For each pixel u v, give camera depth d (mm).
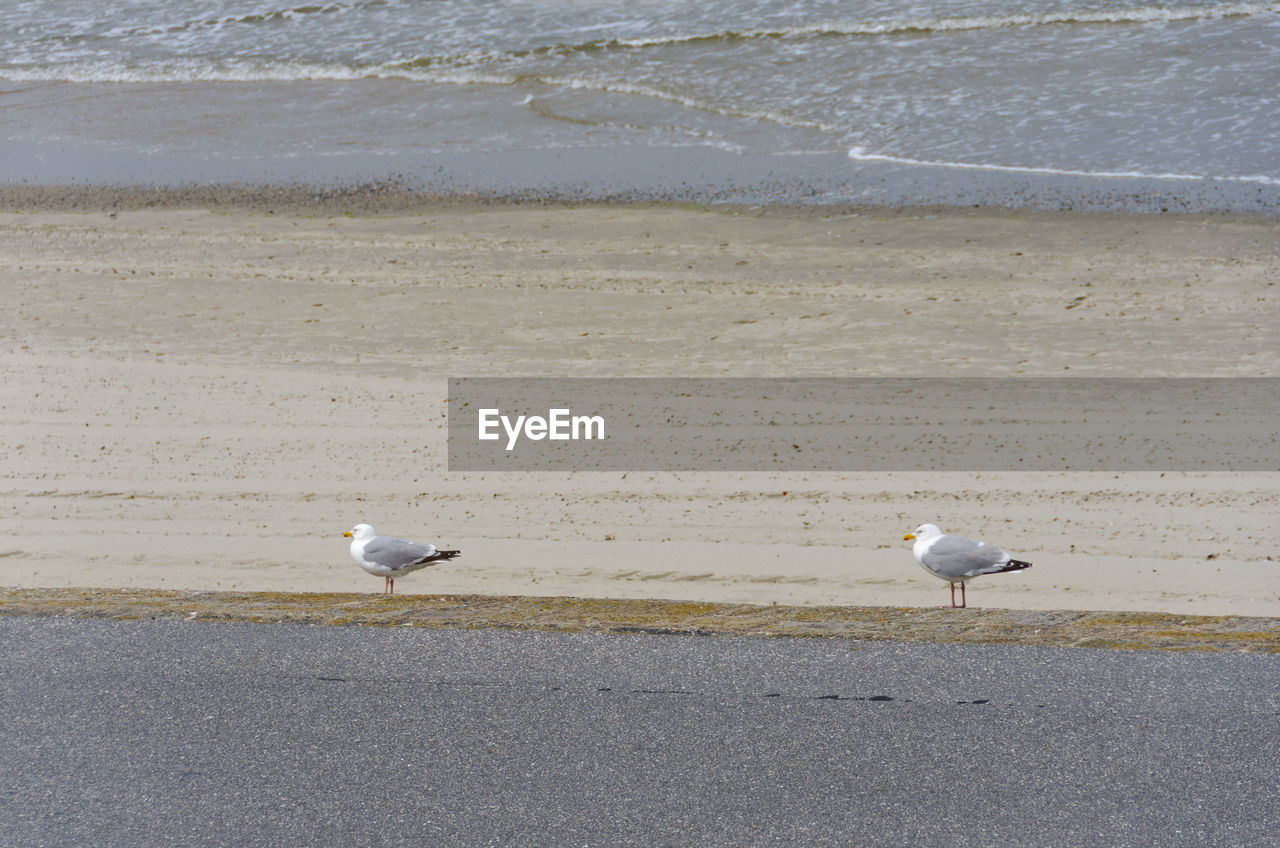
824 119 27531
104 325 17453
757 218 21828
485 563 9930
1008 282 18094
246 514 11164
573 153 26562
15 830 5094
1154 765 5363
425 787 5328
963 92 28484
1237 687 6012
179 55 37719
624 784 5328
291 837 5008
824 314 17141
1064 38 31875
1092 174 22938
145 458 12562
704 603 7727
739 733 5711
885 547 10109
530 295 18453
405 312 17828
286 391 14641
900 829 4973
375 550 9094
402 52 36062
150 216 23672
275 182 25766
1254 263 18203
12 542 10523
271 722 5895
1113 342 15562
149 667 6488
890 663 6414
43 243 22016
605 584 9430
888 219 21344
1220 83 27516
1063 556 9758
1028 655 6473
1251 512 10523
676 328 16797
